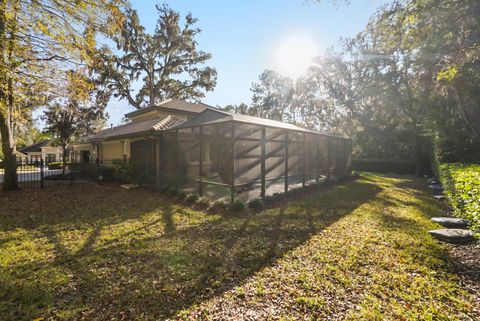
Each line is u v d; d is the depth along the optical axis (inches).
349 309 101.7
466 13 249.1
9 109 325.1
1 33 216.4
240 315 98.5
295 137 478.6
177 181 398.3
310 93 1124.5
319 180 490.3
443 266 140.1
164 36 952.9
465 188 190.4
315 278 126.2
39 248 165.3
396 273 131.7
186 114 674.8
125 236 189.5
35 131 1403.8
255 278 126.6
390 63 674.8
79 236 189.0
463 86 332.5
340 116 1064.8
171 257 151.6
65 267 138.8
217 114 350.6
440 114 430.6
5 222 224.1
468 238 175.2
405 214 256.2
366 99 857.5
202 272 133.3
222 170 397.4
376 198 346.6
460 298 110.0
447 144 423.5
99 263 143.6
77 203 304.2
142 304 106.1
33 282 122.1
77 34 256.4
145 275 130.2
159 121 518.3
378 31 321.4
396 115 768.9
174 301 108.2
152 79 988.6
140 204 299.7
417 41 301.4
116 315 99.2
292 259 148.9
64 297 110.8
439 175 439.2
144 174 457.4
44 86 286.8
